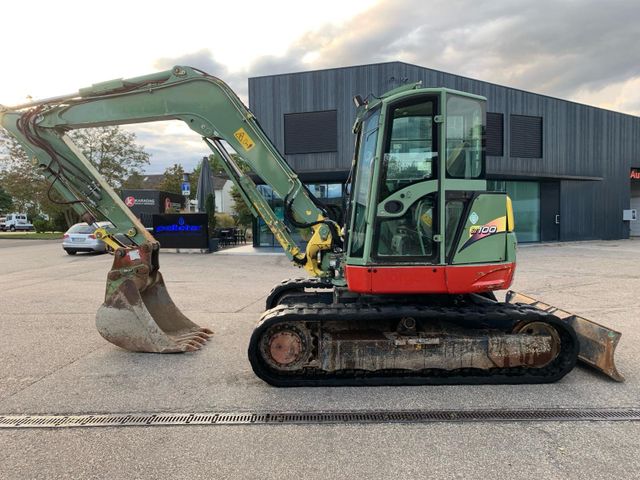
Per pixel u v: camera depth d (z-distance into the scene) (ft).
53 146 17.85
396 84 52.29
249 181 17.38
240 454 9.83
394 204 13.66
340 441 10.37
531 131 63.31
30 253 58.08
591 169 71.00
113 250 17.47
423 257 13.76
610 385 13.69
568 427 11.00
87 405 12.37
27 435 10.73
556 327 14.03
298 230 17.72
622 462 9.41
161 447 10.14
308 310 14.06
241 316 22.70
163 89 17.06
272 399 12.76
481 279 13.80
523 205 67.92
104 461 9.58
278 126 55.62
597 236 74.33
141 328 16.74
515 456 9.68
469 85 57.41
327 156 54.44
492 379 13.75
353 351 13.75
